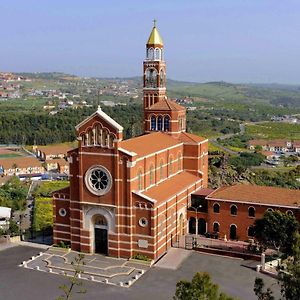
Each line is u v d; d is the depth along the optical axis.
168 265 87.00
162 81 120.38
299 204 96.25
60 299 53.12
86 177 91.38
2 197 147.00
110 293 75.62
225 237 102.06
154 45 117.62
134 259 88.38
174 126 117.12
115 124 87.44
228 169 181.00
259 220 90.31
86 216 92.56
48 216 129.88
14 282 80.12
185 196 105.62
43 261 89.62
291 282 40.88
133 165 88.12
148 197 87.81
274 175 192.62
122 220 89.56
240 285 78.31
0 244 100.25
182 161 117.19
